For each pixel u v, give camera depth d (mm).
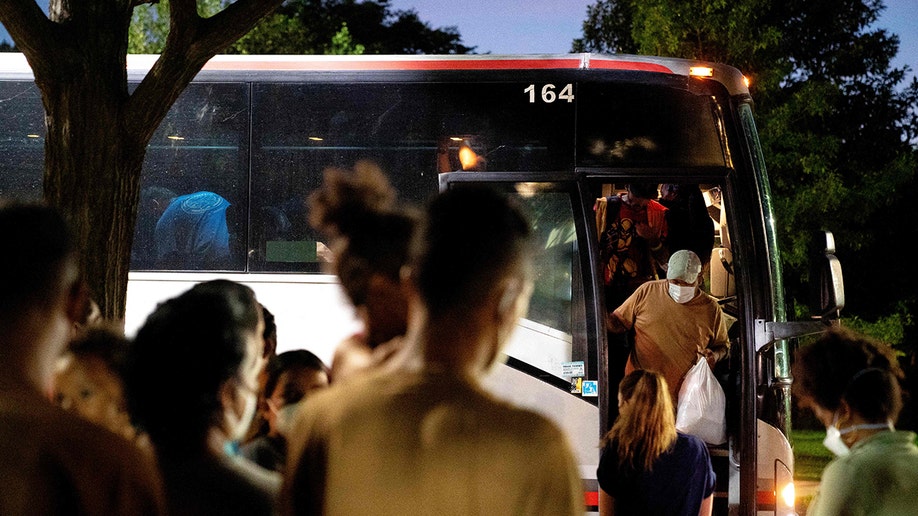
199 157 8641
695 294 7957
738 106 8414
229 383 2668
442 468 2146
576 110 8484
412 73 8594
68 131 6688
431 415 2172
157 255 8578
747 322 7895
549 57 8562
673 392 7930
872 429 3502
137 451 2463
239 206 8594
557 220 8258
